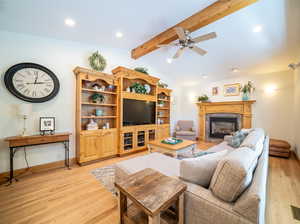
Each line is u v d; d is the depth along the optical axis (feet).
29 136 7.73
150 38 10.53
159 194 3.21
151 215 2.67
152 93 14.73
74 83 10.17
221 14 6.93
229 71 14.60
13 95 7.91
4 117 7.70
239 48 10.75
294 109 12.21
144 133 13.34
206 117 18.06
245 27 8.64
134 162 6.41
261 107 14.15
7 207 5.36
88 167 9.21
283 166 9.50
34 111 8.58
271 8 7.14
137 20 8.30
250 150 4.27
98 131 10.23
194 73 16.34
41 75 8.70
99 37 10.05
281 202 5.81
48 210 5.22
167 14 7.82
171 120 19.31
